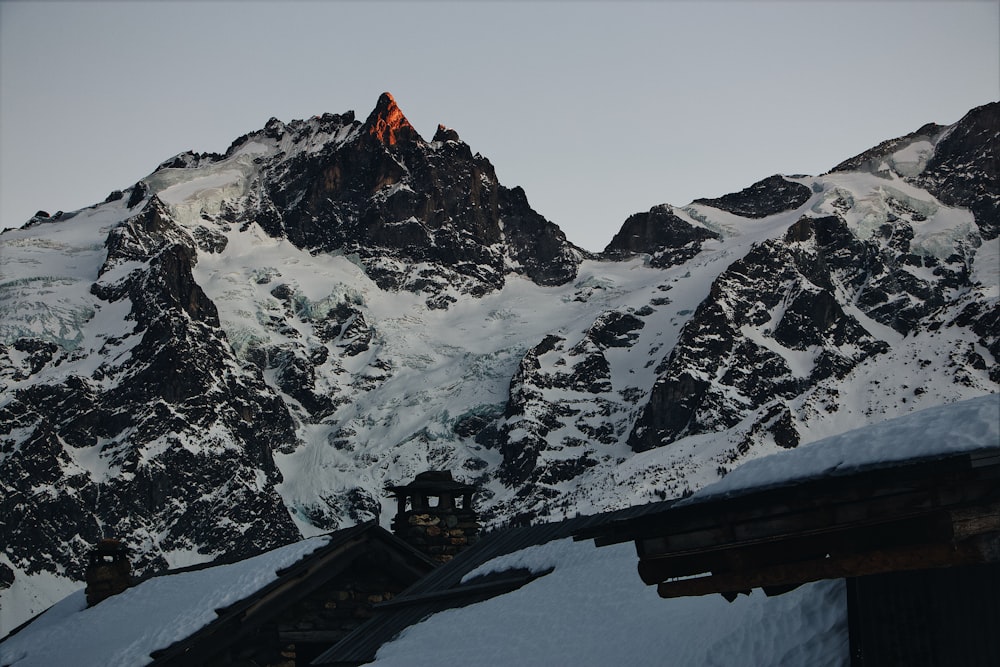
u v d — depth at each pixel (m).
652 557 16.91
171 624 36.00
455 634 29.50
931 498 14.53
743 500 15.73
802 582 16.00
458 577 34.78
